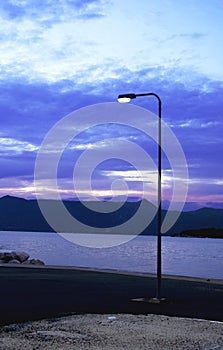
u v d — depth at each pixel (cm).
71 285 2283
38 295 1881
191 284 2436
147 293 1966
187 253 11756
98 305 1617
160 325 1269
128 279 2650
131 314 1432
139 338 1123
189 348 1041
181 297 1858
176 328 1234
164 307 1595
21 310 1497
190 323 1301
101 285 2292
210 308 1586
